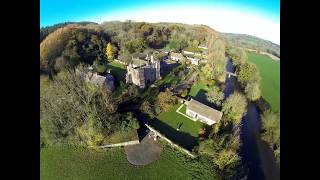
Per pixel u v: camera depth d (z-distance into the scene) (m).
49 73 36.34
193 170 25.75
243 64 36.88
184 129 30.84
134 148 28.30
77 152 28.22
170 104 34.53
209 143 28.19
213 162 26.42
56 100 32.97
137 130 30.52
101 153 27.88
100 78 36.53
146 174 25.45
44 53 36.84
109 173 25.80
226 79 37.88
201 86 38.69
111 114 31.64
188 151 27.39
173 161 26.75
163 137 29.42
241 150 27.67
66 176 25.83
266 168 25.95
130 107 34.19
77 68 37.88
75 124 30.64
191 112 32.81
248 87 34.53
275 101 31.00
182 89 37.91
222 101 34.62
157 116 33.03
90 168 26.34
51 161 27.23
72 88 34.53
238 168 25.92
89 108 31.62
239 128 30.03
